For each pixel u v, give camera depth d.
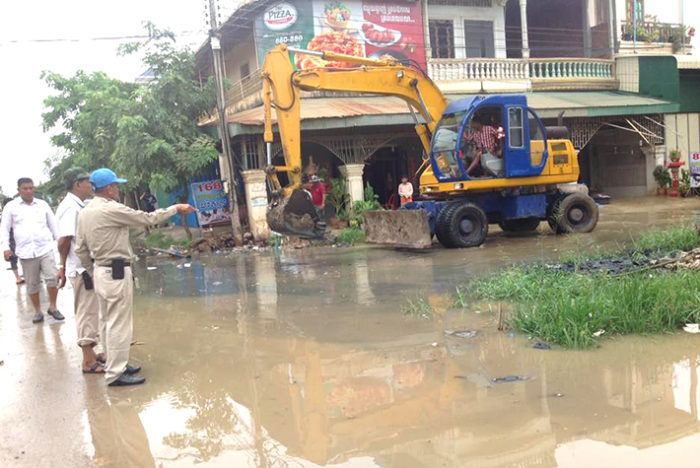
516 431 3.19
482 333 5.14
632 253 8.76
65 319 7.34
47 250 7.20
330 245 13.12
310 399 3.91
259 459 3.10
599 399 3.55
